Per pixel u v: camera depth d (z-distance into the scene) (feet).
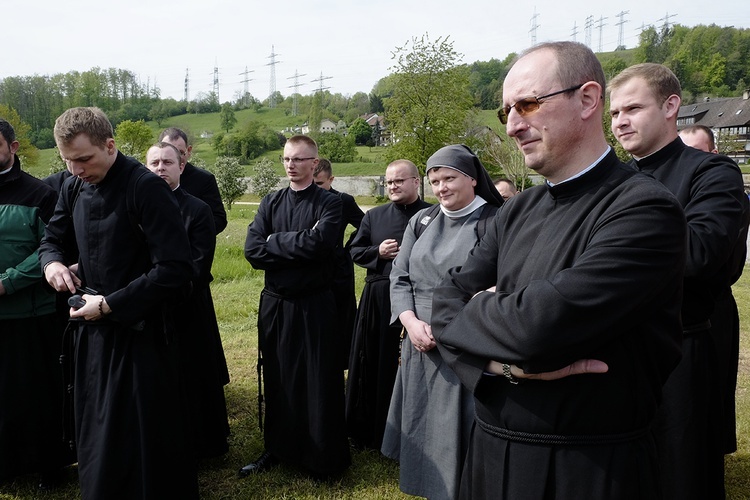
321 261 11.22
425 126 103.50
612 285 4.46
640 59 315.99
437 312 5.83
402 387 10.30
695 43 310.65
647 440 5.03
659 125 8.67
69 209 9.54
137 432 8.72
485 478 5.37
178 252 8.71
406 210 13.29
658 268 4.51
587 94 4.85
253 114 420.36
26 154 215.10
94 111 8.38
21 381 10.58
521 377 4.92
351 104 457.68
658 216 4.54
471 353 5.05
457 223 9.75
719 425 8.49
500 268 5.56
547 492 4.91
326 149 225.35
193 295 11.66
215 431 11.85
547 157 5.01
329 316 11.25
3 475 10.53
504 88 5.22
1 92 328.70
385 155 109.70
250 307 23.84
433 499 9.39
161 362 8.96
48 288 10.04
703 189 8.05
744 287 28.73
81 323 8.93
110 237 8.67
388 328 12.48
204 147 299.17
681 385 8.09
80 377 8.91
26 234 10.90
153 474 8.75
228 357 17.92
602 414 4.79
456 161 9.46
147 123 393.70
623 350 4.77
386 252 12.52
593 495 4.75
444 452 9.28
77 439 8.93
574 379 4.81
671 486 8.14
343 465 11.15
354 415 12.86
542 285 4.67
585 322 4.50
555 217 5.14
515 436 5.08
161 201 8.66
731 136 130.82
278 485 11.00
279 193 12.20
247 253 11.43
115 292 8.37
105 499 8.57
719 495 8.56
